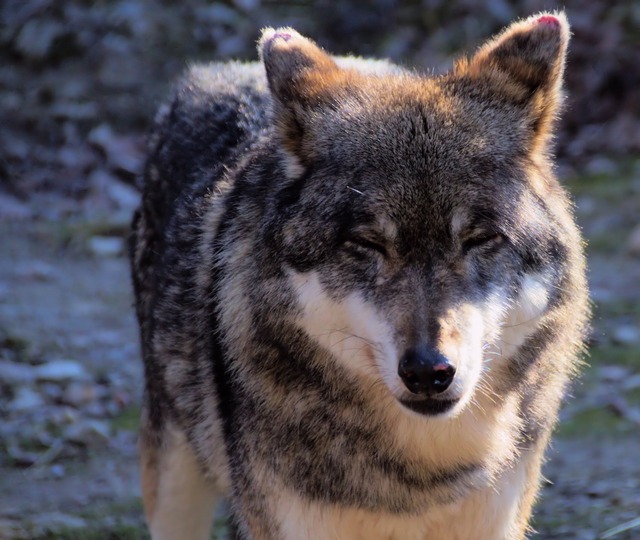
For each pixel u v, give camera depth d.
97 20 25.34
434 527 8.16
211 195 9.25
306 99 8.11
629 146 22.78
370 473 7.86
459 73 8.37
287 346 7.80
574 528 10.91
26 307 16.97
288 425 7.86
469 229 7.46
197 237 9.21
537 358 7.97
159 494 10.17
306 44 8.55
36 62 24.64
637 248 18.48
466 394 7.21
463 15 25.73
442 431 7.73
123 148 22.58
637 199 20.55
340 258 7.55
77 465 12.88
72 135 22.97
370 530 8.08
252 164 8.69
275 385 7.88
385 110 7.96
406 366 7.05
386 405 7.72
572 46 24.52
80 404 14.33
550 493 11.77
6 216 20.45
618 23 24.89
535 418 8.22
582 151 22.89
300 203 7.81
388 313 7.28
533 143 8.13
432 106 7.95
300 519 7.96
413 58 24.77
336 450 7.83
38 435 13.41
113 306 17.31
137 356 15.77
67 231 19.84
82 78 24.30
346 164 7.74
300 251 7.68
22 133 23.06
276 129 8.18
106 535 11.08
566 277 7.98
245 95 10.23
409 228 7.42
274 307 7.81
